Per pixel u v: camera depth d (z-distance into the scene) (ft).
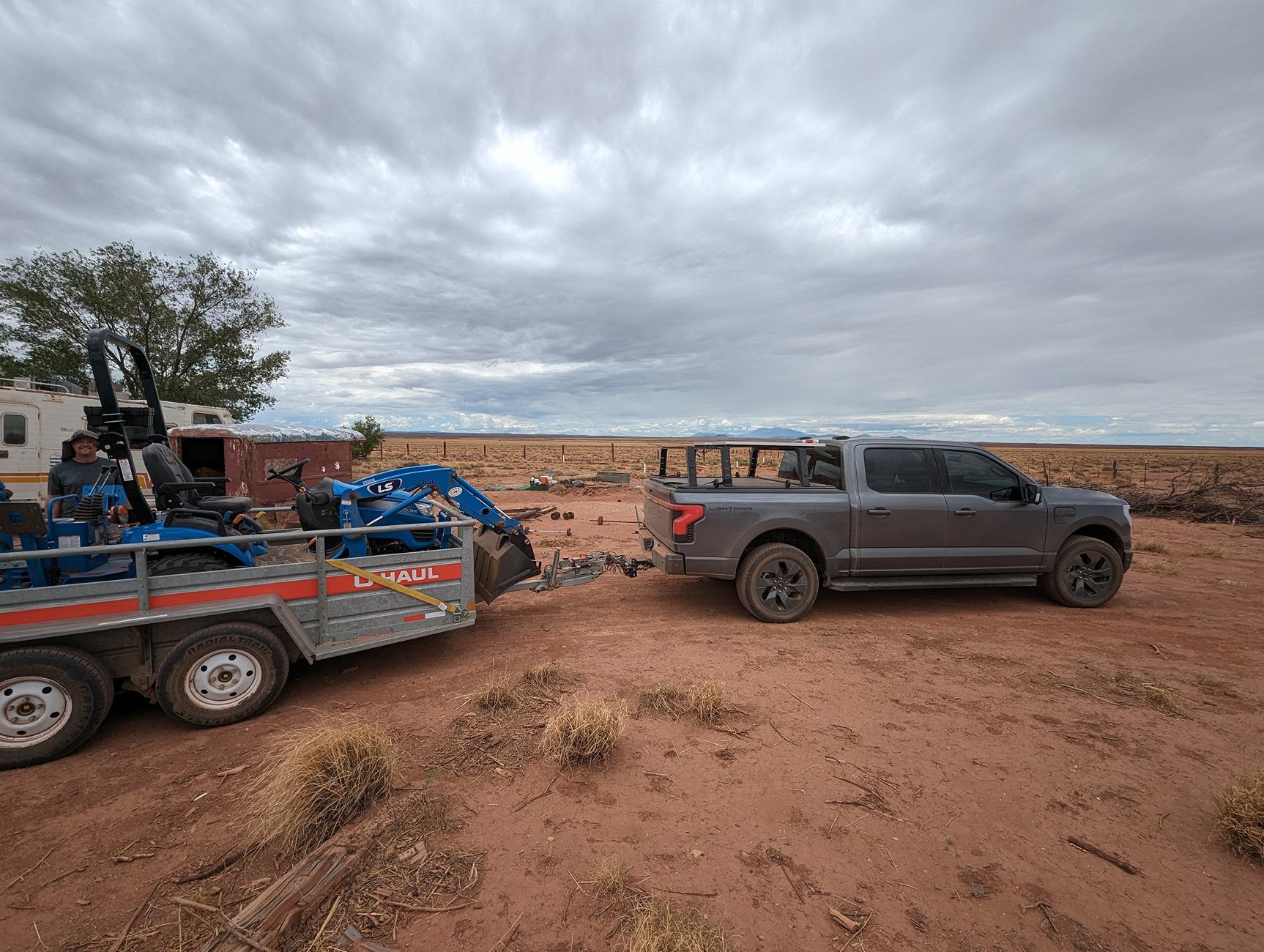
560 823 9.31
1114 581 22.25
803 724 12.75
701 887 7.99
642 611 21.77
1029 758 11.44
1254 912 7.77
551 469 110.93
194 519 14.34
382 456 145.48
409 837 8.92
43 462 39.45
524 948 7.02
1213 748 11.85
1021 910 7.72
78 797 10.28
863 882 8.16
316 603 14.38
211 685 12.95
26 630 11.57
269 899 7.39
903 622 20.26
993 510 21.22
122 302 62.08
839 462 21.03
